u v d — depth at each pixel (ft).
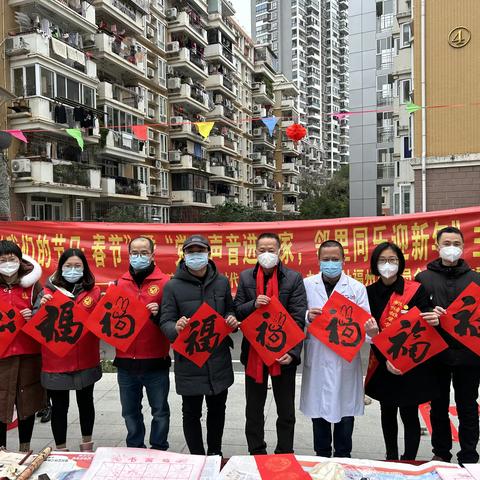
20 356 11.10
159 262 21.11
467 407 10.29
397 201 75.51
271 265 10.52
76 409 15.37
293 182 157.69
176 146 93.40
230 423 14.01
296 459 7.64
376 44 96.63
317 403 10.34
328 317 10.27
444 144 40.11
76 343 10.69
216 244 20.86
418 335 9.85
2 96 36.24
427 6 40.01
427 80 40.27
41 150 56.03
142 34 79.41
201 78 101.55
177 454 7.84
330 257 10.50
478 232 18.57
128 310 10.57
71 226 21.49
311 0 248.32
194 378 10.36
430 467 7.41
